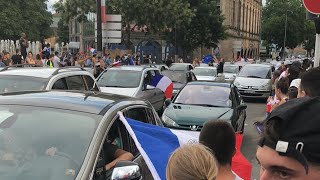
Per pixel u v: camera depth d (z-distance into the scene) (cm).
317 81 320
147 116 477
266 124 148
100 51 1738
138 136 371
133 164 327
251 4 8506
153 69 1502
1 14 4997
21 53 2094
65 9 3166
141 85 1324
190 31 4384
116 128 391
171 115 938
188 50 4606
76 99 397
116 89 1283
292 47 8506
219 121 302
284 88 684
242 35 7588
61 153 327
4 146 337
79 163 319
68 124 352
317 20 753
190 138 405
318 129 137
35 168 317
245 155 934
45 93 423
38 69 859
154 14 3128
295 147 137
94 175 318
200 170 177
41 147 333
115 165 336
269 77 2156
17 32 5134
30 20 5428
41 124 352
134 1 3031
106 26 1728
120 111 394
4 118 360
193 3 4403
